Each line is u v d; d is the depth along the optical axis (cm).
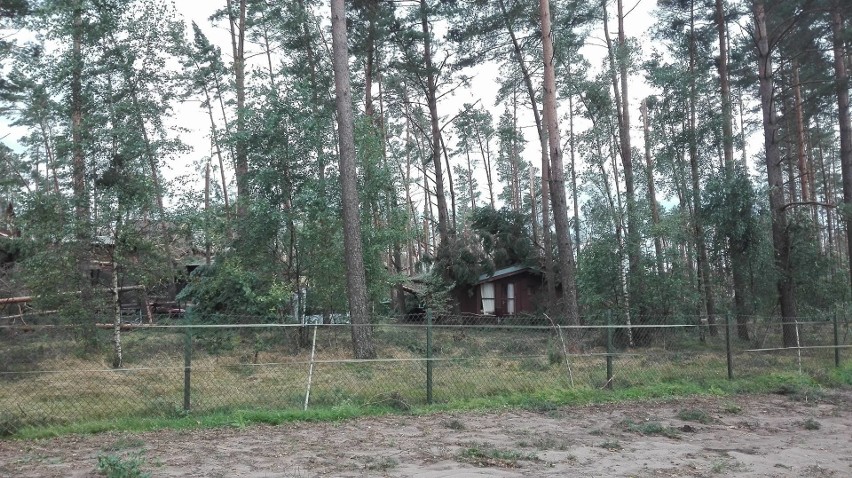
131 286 1433
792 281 1962
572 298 1756
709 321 2080
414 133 4556
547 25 1852
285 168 1838
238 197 1842
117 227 1352
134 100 1736
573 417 955
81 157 1424
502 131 3391
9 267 1820
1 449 713
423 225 4991
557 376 1198
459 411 975
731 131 2373
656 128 2311
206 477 593
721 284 2116
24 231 1342
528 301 3228
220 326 904
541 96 2927
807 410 1050
